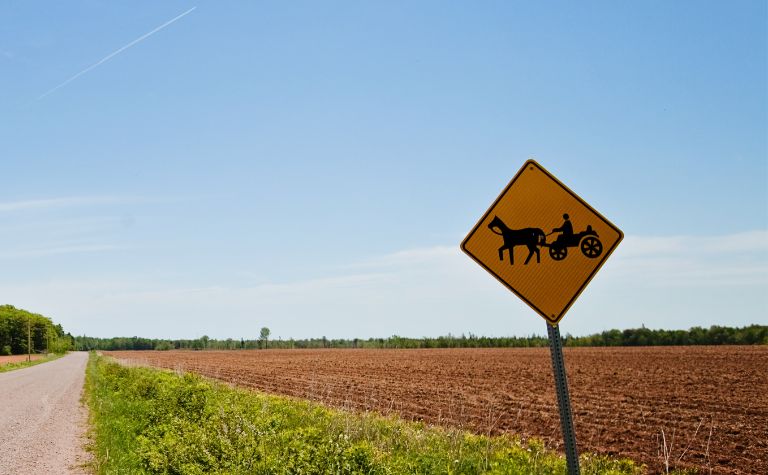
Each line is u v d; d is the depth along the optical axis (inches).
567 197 217.9
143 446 426.3
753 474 442.6
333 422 523.8
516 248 216.1
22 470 443.2
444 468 370.9
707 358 1797.5
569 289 212.4
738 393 950.4
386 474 331.9
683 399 881.5
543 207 217.8
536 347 3698.3
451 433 471.2
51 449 527.2
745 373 1290.6
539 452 443.5
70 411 826.8
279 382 1344.7
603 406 813.2
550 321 209.6
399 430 512.7
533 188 219.3
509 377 1352.1
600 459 440.5
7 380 1692.9
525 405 831.7
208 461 362.6
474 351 3144.7
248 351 5054.1
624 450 519.5
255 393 903.1
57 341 7819.9
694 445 546.6
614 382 1155.3
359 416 591.5
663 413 743.7
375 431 503.8
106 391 1010.7
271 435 410.6
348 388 1142.3
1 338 6077.8
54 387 1323.8
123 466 417.1
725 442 559.8
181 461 366.9
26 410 848.9
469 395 978.1
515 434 589.0
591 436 587.2
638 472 421.1
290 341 6673.2
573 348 2994.6
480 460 394.0
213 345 7696.9
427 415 739.4
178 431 457.7
